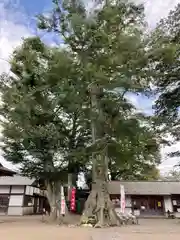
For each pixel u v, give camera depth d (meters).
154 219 21.77
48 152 18.00
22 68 16.97
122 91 13.41
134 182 28.80
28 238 9.05
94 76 12.67
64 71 13.06
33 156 18.34
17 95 16.08
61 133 18.27
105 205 14.49
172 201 26.23
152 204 26.45
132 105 14.43
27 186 28.05
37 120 16.75
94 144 14.57
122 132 13.82
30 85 15.86
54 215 16.94
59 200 17.97
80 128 19.19
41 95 15.77
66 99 14.02
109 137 14.38
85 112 14.56
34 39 16.28
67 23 16.33
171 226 13.93
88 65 12.55
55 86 14.39
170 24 16.00
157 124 15.21
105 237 9.16
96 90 14.62
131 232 10.84
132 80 12.85
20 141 17.81
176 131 16.44
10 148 19.69
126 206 26.19
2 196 27.12
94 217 14.16
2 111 17.64
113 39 13.66
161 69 15.66
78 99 13.90
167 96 17.39
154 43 13.24
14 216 24.34
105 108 14.38
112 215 14.32
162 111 17.53
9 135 17.20
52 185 19.00
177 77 16.62
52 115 17.22
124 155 14.95
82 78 13.08
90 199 14.97
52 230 11.75
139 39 12.99
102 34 13.81
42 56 15.91
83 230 11.77
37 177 19.53
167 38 14.07
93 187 15.40
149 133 13.81
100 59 13.12
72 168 19.78
